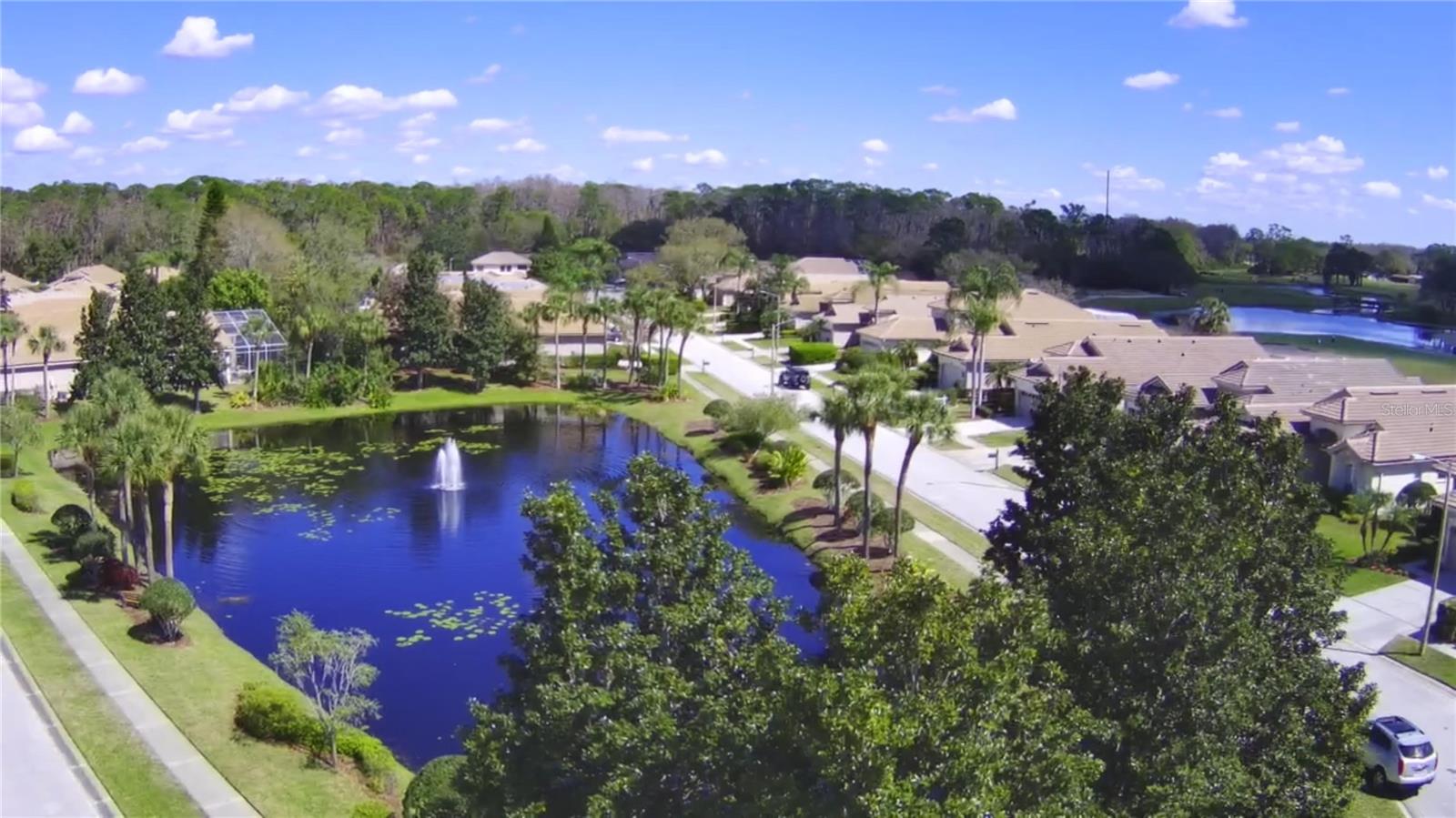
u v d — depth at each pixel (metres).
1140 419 29.14
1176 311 139.38
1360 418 54.03
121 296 74.25
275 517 54.34
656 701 18.30
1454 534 44.38
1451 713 31.52
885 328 94.19
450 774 24.81
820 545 49.28
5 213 139.12
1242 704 18.73
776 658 16.20
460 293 103.62
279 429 74.62
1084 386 31.45
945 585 16.25
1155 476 23.88
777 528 53.09
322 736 29.75
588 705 19.31
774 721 15.43
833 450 64.62
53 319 82.38
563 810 19.84
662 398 83.00
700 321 98.81
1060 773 15.09
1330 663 22.61
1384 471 51.34
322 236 118.00
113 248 139.62
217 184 115.38
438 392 86.06
